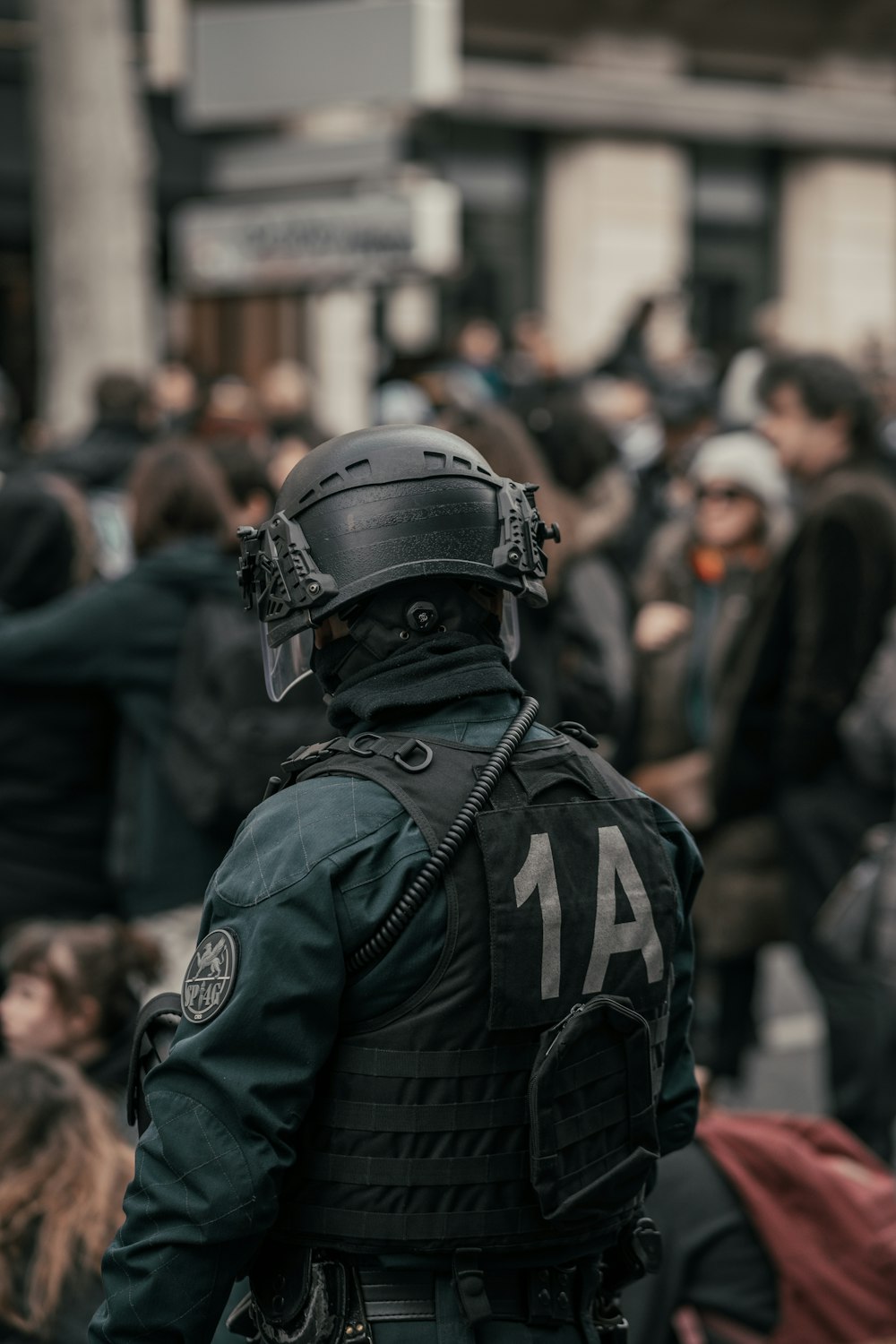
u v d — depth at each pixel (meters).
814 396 7.31
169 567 6.78
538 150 26.73
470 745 3.09
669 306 16.48
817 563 6.95
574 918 3.00
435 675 3.12
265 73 13.87
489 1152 2.93
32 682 6.84
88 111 14.88
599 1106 3.04
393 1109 2.90
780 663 7.16
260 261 14.23
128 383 10.93
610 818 3.14
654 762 7.84
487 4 25.58
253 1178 2.82
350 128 17.53
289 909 2.87
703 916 7.51
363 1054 2.91
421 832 2.93
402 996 2.91
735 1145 4.50
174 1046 2.91
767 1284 4.36
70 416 15.02
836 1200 4.44
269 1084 2.84
